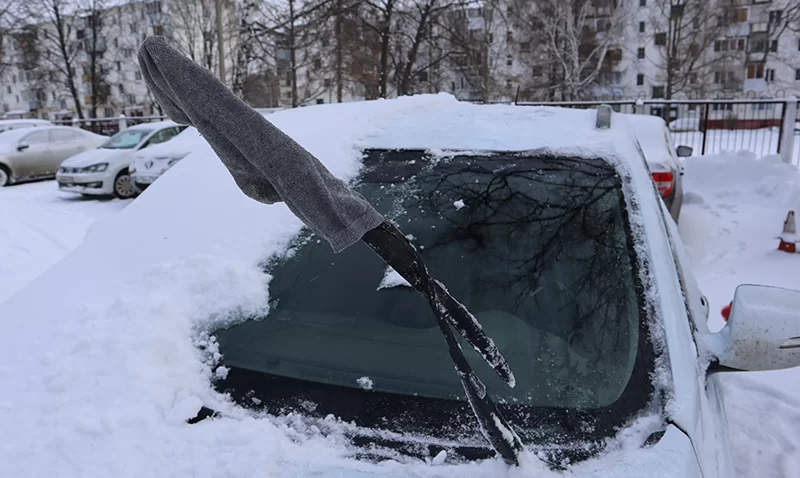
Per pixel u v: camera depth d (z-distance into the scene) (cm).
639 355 142
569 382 140
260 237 188
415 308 167
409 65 2275
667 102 1245
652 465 117
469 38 2705
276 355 156
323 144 214
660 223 177
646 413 130
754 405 324
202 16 3962
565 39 3497
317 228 111
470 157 201
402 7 2245
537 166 193
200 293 171
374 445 128
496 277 167
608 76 3975
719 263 595
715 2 3788
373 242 114
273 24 2344
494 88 3278
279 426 134
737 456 274
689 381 136
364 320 166
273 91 2817
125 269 187
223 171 225
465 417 134
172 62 111
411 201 189
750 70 4491
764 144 1311
